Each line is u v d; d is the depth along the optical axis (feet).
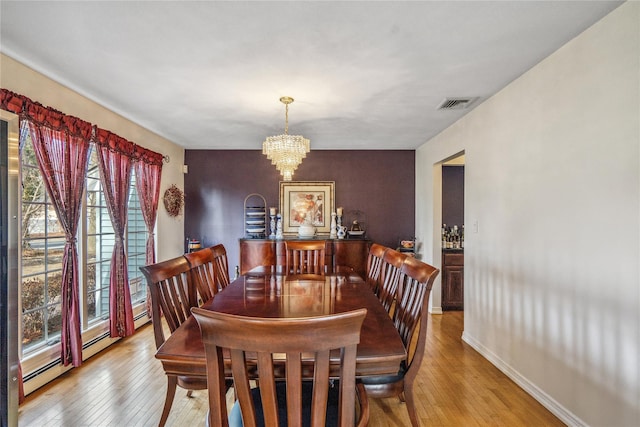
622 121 5.32
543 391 7.14
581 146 6.15
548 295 7.02
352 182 16.72
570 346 6.40
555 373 6.79
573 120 6.34
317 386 3.05
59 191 8.11
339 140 14.85
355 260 15.23
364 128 12.70
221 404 3.18
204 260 8.09
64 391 7.60
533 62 7.28
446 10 5.40
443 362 9.28
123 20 5.69
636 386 5.12
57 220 8.67
